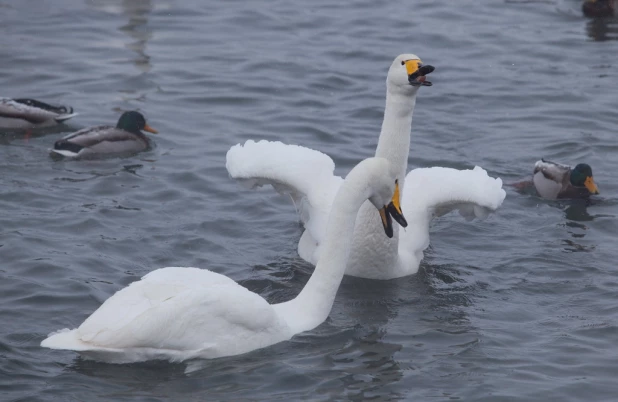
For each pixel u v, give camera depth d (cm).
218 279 1255
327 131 2138
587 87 2423
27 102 2147
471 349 1286
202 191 1827
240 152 1633
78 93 2331
